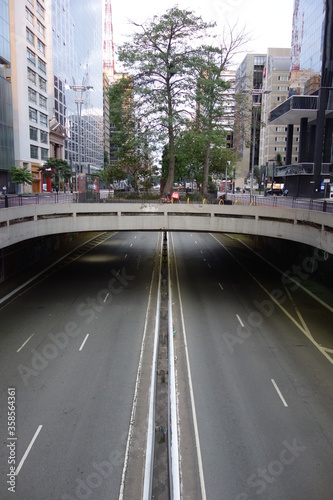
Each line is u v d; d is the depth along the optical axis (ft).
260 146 356.79
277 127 320.29
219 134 108.88
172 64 109.29
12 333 62.44
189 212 86.58
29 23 214.48
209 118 109.70
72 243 148.87
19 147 211.82
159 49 109.19
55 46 258.16
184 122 107.45
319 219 67.51
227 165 189.16
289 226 78.28
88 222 85.40
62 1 273.75
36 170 235.81
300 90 197.88
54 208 81.05
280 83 313.53
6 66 203.51
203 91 111.75
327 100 160.66
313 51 179.01
